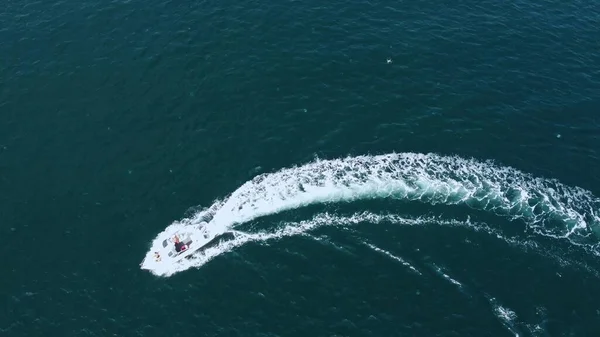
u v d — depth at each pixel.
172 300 59.91
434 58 84.19
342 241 64.56
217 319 58.62
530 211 67.62
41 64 82.81
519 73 82.88
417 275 61.75
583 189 69.94
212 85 80.12
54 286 60.88
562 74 83.12
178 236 64.44
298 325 58.16
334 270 62.12
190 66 82.50
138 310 59.22
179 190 68.88
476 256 63.47
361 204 68.00
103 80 80.81
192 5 91.56
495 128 75.94
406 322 58.41
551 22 91.25
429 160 72.31
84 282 61.16
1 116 76.56
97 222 66.06
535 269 62.56
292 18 89.38
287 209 67.44
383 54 84.25
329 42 85.81
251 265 62.56
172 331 57.88
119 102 78.19
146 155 72.31
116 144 73.56
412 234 65.25
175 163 71.44
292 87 79.81
